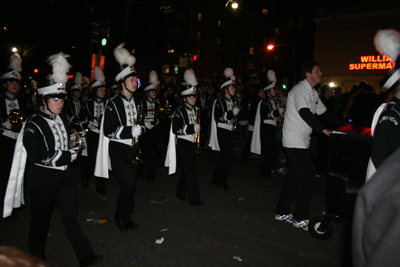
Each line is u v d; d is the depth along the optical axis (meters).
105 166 4.18
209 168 7.70
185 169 4.95
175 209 4.84
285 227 4.23
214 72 44.41
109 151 3.92
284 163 8.62
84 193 5.52
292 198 4.33
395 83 2.16
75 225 3.10
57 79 2.92
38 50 22.61
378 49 2.26
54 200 3.00
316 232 3.82
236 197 5.48
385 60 18.53
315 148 7.66
